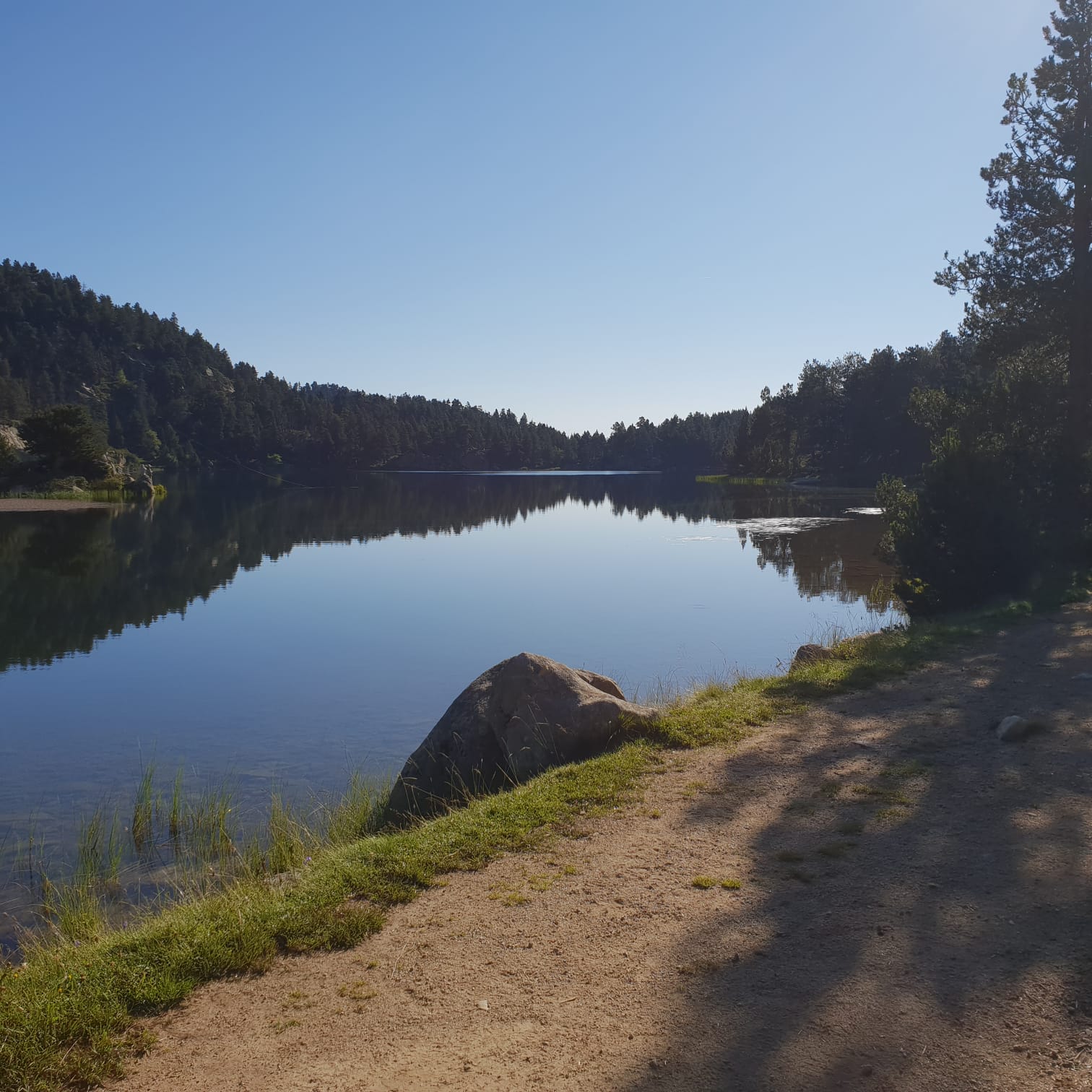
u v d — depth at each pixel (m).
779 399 120.38
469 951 4.05
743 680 10.32
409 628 18.05
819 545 33.56
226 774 9.51
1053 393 18.20
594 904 4.47
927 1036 3.13
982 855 4.67
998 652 10.16
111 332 177.75
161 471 122.94
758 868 4.75
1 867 7.11
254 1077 3.15
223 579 25.38
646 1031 3.30
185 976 3.91
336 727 11.34
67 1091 3.10
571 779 6.54
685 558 30.28
